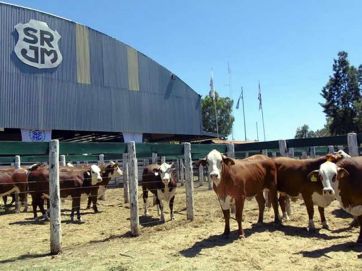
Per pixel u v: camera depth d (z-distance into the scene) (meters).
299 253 7.54
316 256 7.28
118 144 10.45
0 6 28.62
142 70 37.97
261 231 9.48
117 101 35.56
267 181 10.09
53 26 31.41
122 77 36.12
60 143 9.33
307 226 9.84
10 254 8.59
